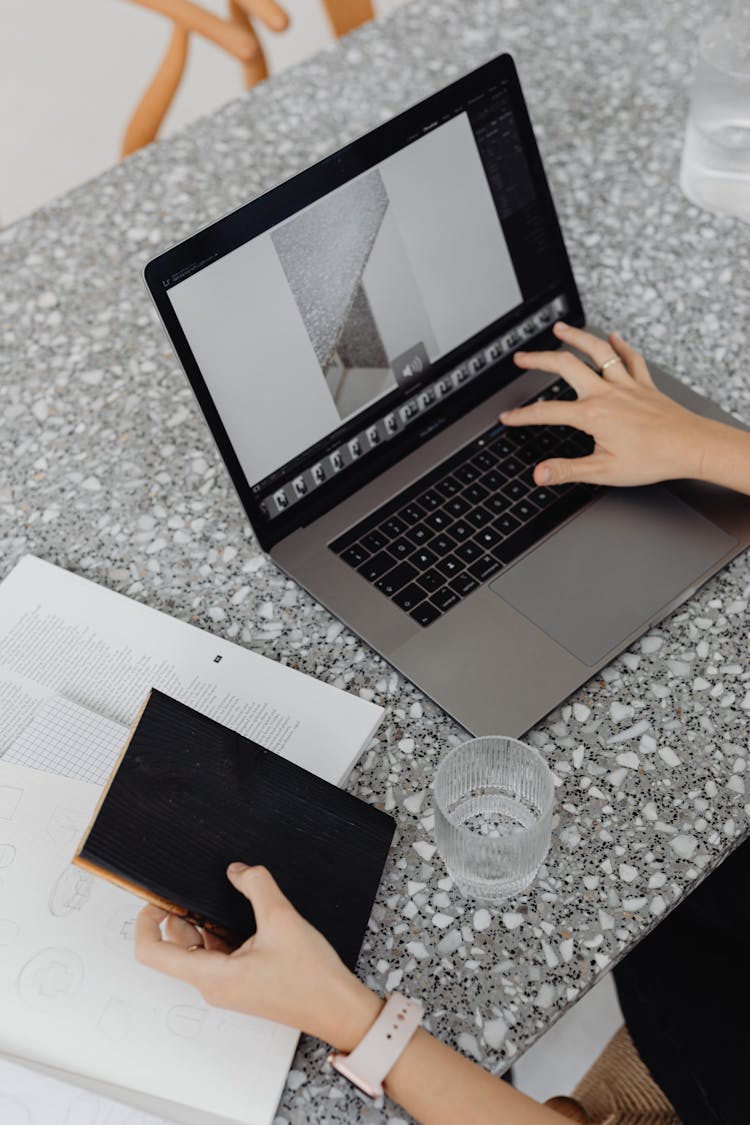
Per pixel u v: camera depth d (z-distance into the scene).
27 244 1.19
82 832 0.77
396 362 0.95
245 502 0.89
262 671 0.86
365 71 1.31
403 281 0.93
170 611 0.91
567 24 1.34
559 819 0.78
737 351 1.04
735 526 0.91
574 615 0.86
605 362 0.98
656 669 0.85
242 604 0.91
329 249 0.88
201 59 2.69
